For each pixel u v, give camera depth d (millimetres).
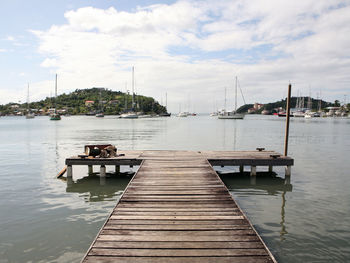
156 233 5891
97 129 51969
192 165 12633
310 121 94125
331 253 6289
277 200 10180
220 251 5184
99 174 14531
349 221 8156
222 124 74062
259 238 5691
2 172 14812
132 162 13688
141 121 94125
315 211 9016
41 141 30312
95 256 4996
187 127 59281
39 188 11734
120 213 6988
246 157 14445
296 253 6277
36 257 6086
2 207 9289
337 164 17188
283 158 13992
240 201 10078
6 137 35219
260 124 74375
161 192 8734
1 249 6441
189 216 6820
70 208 9211
